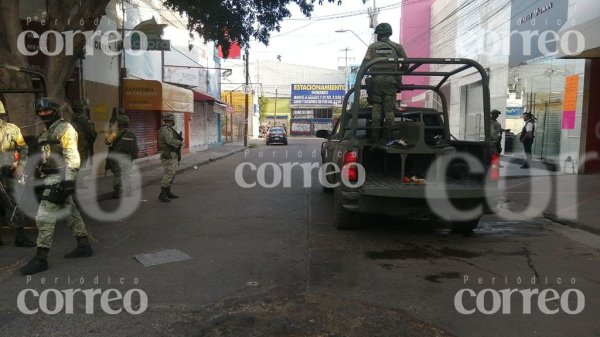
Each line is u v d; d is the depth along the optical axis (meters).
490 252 6.07
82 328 3.87
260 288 4.73
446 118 8.23
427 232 7.12
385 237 6.80
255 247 6.25
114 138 10.29
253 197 10.50
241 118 44.75
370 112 8.32
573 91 12.71
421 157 7.45
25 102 7.95
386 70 7.57
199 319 4.03
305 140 48.03
